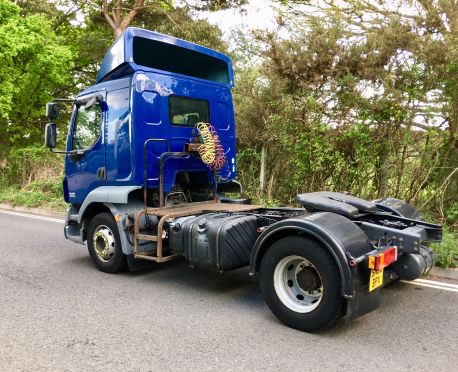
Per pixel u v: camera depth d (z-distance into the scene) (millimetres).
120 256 6008
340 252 3861
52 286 5605
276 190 10617
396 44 8008
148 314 4652
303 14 10789
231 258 4820
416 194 8391
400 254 4379
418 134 8250
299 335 4121
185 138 6320
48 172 16047
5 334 4129
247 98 10406
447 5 7719
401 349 3840
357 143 8586
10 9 16328
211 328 4285
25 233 9359
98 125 6324
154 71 5984
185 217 5402
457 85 7555
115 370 3471
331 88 8531
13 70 16547
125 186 5910
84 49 21109
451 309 4793
